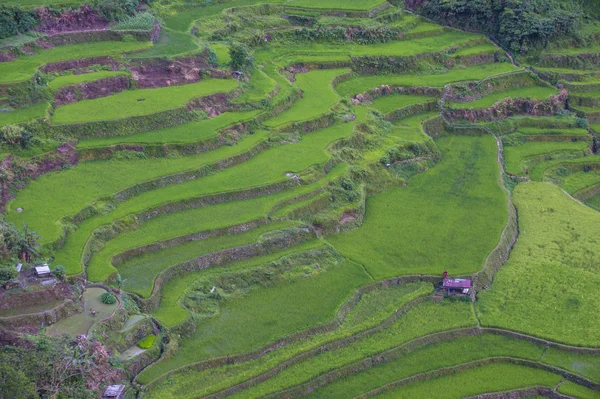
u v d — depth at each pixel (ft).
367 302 185.57
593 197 253.03
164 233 189.98
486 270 197.98
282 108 254.88
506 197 233.76
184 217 198.18
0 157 198.08
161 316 167.63
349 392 158.30
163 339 163.02
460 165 253.24
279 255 193.67
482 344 176.14
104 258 177.58
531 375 168.76
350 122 257.14
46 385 140.56
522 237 217.77
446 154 260.83
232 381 154.30
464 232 213.87
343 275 192.85
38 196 193.36
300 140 241.76
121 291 168.86
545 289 194.39
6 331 149.38
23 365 140.67
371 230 213.25
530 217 228.22
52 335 152.15
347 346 170.40
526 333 178.50
